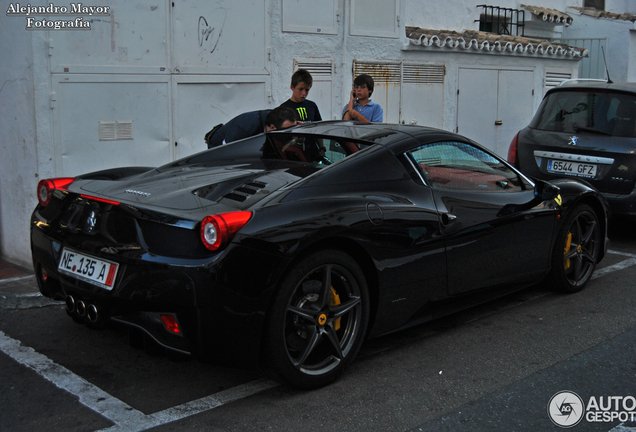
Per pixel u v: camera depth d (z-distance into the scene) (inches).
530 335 156.8
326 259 118.8
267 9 267.7
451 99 367.9
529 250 169.3
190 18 241.4
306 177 128.2
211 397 121.1
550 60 430.9
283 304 113.3
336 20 298.7
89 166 217.8
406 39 334.0
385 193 134.4
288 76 282.8
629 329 161.8
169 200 118.1
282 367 115.6
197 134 250.8
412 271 135.6
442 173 149.4
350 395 122.8
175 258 107.6
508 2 467.8
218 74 253.9
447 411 117.2
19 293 180.9
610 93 248.1
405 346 149.0
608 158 240.4
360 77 239.6
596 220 193.8
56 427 108.8
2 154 217.6
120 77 222.2
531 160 263.0
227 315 107.3
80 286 117.7
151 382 127.5
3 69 210.7
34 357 138.9
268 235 110.0
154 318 110.0
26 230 210.8
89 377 129.3
